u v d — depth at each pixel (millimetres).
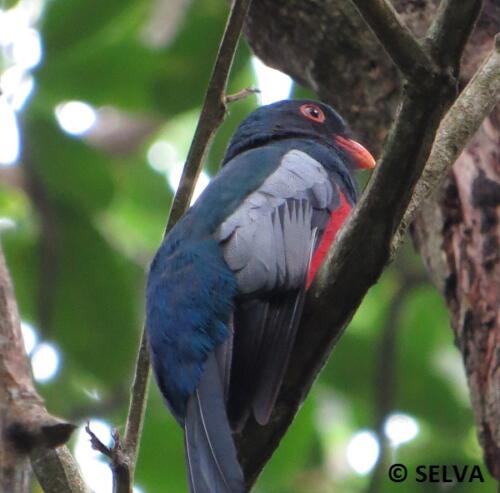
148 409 12453
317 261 8719
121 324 12625
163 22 13430
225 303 7922
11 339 6977
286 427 7785
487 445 8727
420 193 7727
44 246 12602
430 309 13438
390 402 12156
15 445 6082
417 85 6863
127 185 15016
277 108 11258
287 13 10922
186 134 16141
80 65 12789
